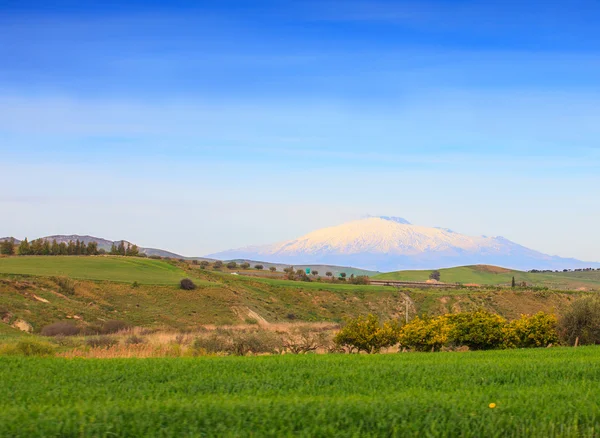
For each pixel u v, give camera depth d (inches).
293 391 725.3
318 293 4589.1
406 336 1743.4
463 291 4680.1
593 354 1331.2
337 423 524.7
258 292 4446.4
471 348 1828.2
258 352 1705.2
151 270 4569.4
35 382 795.4
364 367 967.0
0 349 1338.6
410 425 524.4
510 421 541.0
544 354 1332.4
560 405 607.5
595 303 1828.2
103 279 3700.8
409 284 5605.3
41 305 2861.7
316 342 1964.8
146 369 919.7
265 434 498.3
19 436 486.9
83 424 504.1
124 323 2755.9
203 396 685.9
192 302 3609.7
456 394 677.9
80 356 1314.0
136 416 537.0
